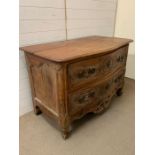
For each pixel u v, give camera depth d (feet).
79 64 4.50
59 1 5.93
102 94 5.77
